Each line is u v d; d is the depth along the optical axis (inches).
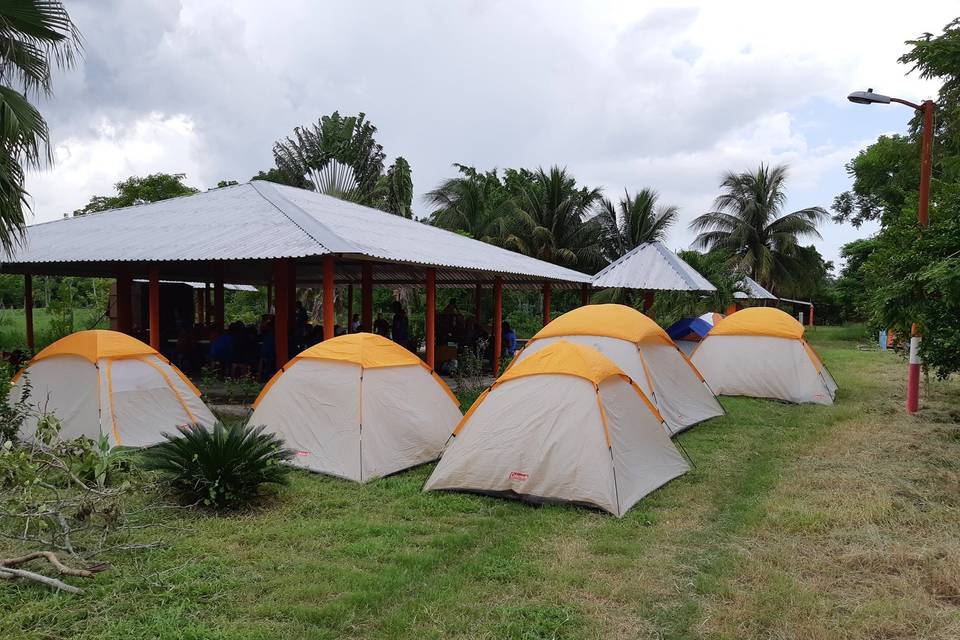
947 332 346.3
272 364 498.3
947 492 248.5
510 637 147.9
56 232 535.5
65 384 308.0
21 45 295.4
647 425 276.1
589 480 237.5
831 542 204.2
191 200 557.6
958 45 355.9
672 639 147.3
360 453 273.7
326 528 216.5
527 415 253.8
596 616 158.2
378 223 571.2
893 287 292.5
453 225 1269.7
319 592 169.5
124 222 527.8
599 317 401.1
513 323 1144.2
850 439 346.9
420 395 308.5
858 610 158.4
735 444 342.6
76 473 214.5
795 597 164.6
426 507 241.1
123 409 304.0
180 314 683.4
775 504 239.9
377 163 1134.4
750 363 482.3
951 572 173.9
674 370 404.2
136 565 184.1
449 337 634.8
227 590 170.9
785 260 1482.5
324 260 389.4
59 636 147.6
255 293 1301.7
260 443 245.9
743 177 1471.5
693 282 747.4
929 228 298.8
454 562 193.6
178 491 242.8
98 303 1050.7
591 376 250.1
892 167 1105.4
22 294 1428.4
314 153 1089.4
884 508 228.8
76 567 181.0
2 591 168.1
